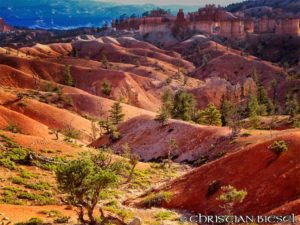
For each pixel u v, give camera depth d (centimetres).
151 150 9744
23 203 4491
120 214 4450
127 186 6344
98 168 3559
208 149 8725
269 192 4734
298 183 4684
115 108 13225
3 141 6838
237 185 5075
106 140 11069
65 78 19888
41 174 5750
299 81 19500
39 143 7312
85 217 3922
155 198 5372
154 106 19538
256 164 5216
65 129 11612
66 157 6925
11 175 5366
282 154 5141
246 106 15400
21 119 10681
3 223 3394
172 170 7956
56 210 4181
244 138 8381
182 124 10100
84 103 15600
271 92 19788
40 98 15338
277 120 11700
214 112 12112
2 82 18488
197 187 5397
